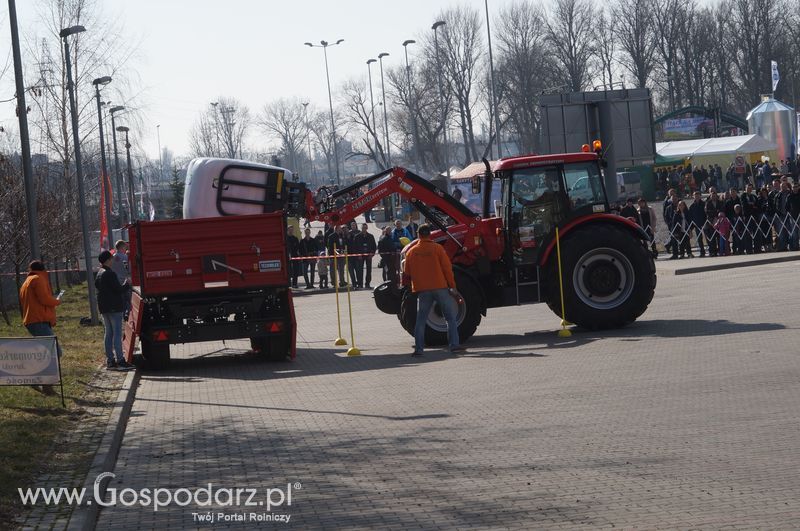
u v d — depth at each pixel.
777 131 58.81
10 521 7.46
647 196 50.81
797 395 10.61
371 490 8.00
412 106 87.06
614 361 14.05
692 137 74.81
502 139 98.44
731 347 14.34
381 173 18.92
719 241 31.47
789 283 22.41
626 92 33.38
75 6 46.25
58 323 27.47
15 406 12.93
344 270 35.72
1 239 27.55
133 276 18.00
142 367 18.31
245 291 17.70
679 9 92.31
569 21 88.31
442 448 9.34
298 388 14.14
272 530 7.10
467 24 87.62
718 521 6.58
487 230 18.38
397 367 15.52
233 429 11.16
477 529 6.75
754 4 90.81
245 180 18.97
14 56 19.78
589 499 7.29
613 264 17.78
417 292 16.69
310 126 128.88
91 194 46.78
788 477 7.52
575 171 18.41
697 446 8.70
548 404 11.20
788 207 30.34
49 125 45.44
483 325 20.75
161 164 109.75
